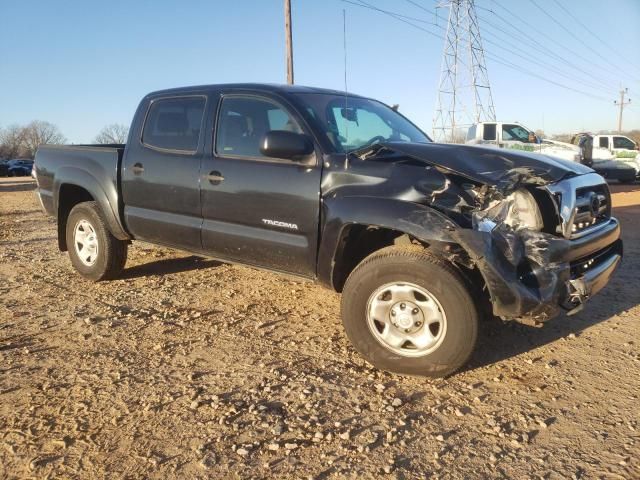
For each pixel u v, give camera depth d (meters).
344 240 3.81
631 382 3.53
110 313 4.84
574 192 3.65
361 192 3.72
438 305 3.41
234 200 4.41
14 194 19.94
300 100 4.32
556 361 3.86
